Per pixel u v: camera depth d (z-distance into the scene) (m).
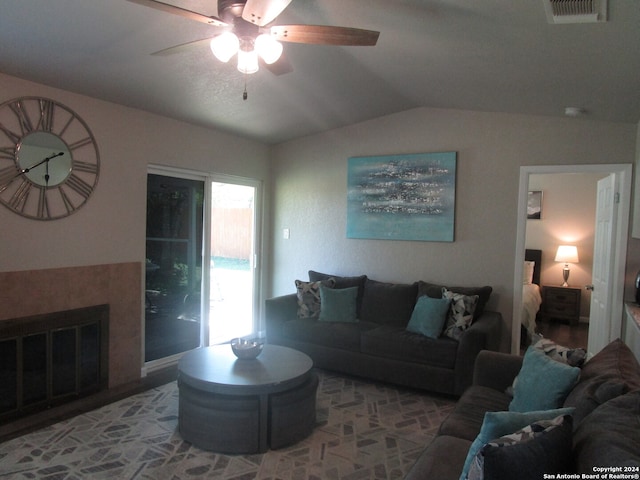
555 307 6.25
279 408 2.67
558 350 2.33
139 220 3.80
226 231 4.90
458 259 4.36
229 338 5.00
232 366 2.92
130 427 2.92
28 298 3.05
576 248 6.22
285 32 1.95
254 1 1.70
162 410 3.20
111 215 3.57
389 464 2.53
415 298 4.22
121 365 3.68
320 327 4.07
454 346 3.47
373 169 4.75
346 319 4.24
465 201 4.32
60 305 3.23
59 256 3.23
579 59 2.46
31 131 3.04
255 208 5.28
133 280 3.76
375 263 4.80
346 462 2.54
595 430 1.37
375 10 2.32
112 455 2.56
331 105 4.19
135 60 2.86
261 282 5.42
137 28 2.46
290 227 5.34
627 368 1.90
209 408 2.62
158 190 4.05
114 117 3.59
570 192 6.41
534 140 4.02
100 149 3.48
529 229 6.66
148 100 3.58
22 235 3.01
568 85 2.95
